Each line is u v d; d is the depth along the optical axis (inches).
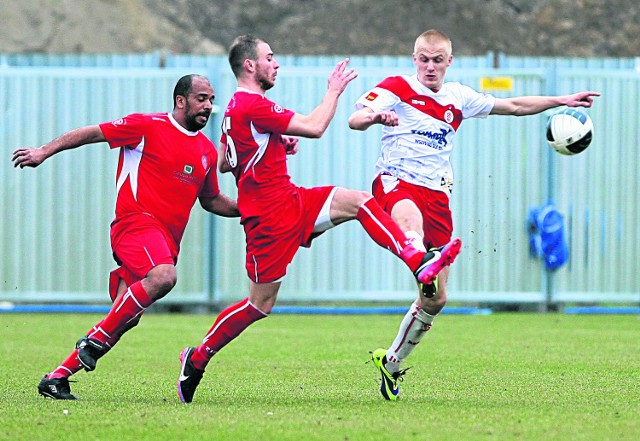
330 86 786.2
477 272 1840.6
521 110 866.8
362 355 1186.6
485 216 1836.9
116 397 833.5
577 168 1847.9
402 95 844.6
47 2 3004.4
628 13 3238.2
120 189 826.8
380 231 774.5
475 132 1830.7
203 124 826.8
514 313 1856.5
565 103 868.6
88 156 1811.0
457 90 858.8
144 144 818.2
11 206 1808.6
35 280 1814.7
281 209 786.2
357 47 3105.3
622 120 1847.9
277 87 1796.3
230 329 798.5
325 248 1828.2
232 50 794.8
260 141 780.0
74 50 2987.2
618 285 1866.4
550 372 1008.9
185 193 827.4
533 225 1833.2
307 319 1733.5
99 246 1815.9
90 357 802.2
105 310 1866.4
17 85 1795.0
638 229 1866.4
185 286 1822.1
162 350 1240.8
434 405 773.9
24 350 1237.7
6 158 1801.2
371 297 1829.5
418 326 808.3
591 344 1300.4
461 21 3142.2
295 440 611.5
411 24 3134.8
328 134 1811.0
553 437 622.8
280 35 3166.8
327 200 791.1
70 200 1812.3
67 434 631.8
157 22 3127.5
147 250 804.0
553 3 3216.0
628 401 796.0
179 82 821.9
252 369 1047.6
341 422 677.3
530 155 1839.3
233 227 1824.6
